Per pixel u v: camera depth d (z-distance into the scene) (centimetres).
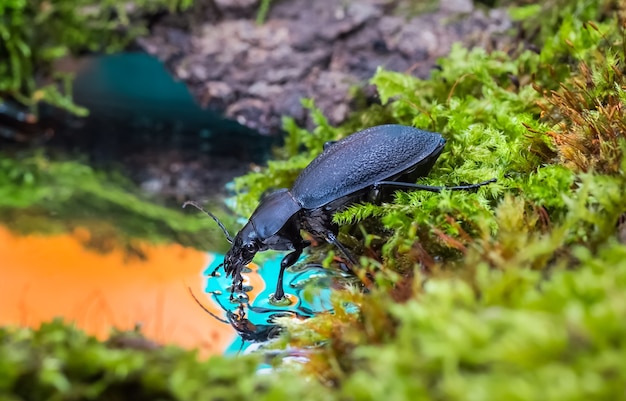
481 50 19
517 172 15
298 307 15
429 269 14
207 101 23
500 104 17
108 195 20
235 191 20
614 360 10
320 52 22
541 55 19
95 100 27
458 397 10
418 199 15
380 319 12
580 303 11
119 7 24
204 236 18
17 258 17
